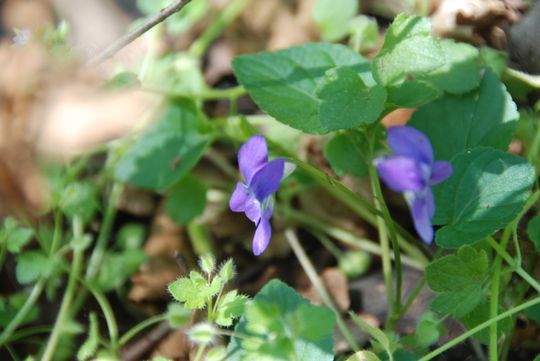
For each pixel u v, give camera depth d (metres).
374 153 0.28
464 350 0.29
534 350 0.29
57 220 0.31
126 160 0.32
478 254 0.26
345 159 0.30
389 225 0.28
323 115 0.27
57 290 0.32
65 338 0.31
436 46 0.27
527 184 0.27
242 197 0.27
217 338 0.29
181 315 0.30
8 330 0.30
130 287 0.32
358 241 0.32
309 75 0.29
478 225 0.27
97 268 0.32
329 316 0.25
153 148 0.32
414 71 0.27
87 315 0.32
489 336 0.27
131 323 0.32
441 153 0.29
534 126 0.31
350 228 0.32
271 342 0.25
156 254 0.32
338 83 0.27
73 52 0.33
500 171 0.27
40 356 0.30
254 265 0.32
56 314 0.31
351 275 0.32
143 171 0.32
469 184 0.27
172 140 0.32
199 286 0.26
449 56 0.30
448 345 0.26
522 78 0.31
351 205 0.32
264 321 0.25
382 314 0.31
